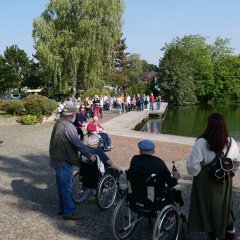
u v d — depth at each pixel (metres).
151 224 5.80
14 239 5.32
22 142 14.95
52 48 39.06
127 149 13.48
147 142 5.02
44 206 6.79
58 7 39.34
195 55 80.00
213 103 81.56
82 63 40.00
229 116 47.16
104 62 40.75
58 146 5.92
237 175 9.07
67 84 40.00
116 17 39.31
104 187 6.52
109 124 23.17
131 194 5.01
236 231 5.62
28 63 75.00
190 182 8.52
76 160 6.04
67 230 5.66
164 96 71.06
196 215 4.57
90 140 7.00
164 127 30.59
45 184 8.34
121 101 33.38
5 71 74.31
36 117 22.67
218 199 4.44
